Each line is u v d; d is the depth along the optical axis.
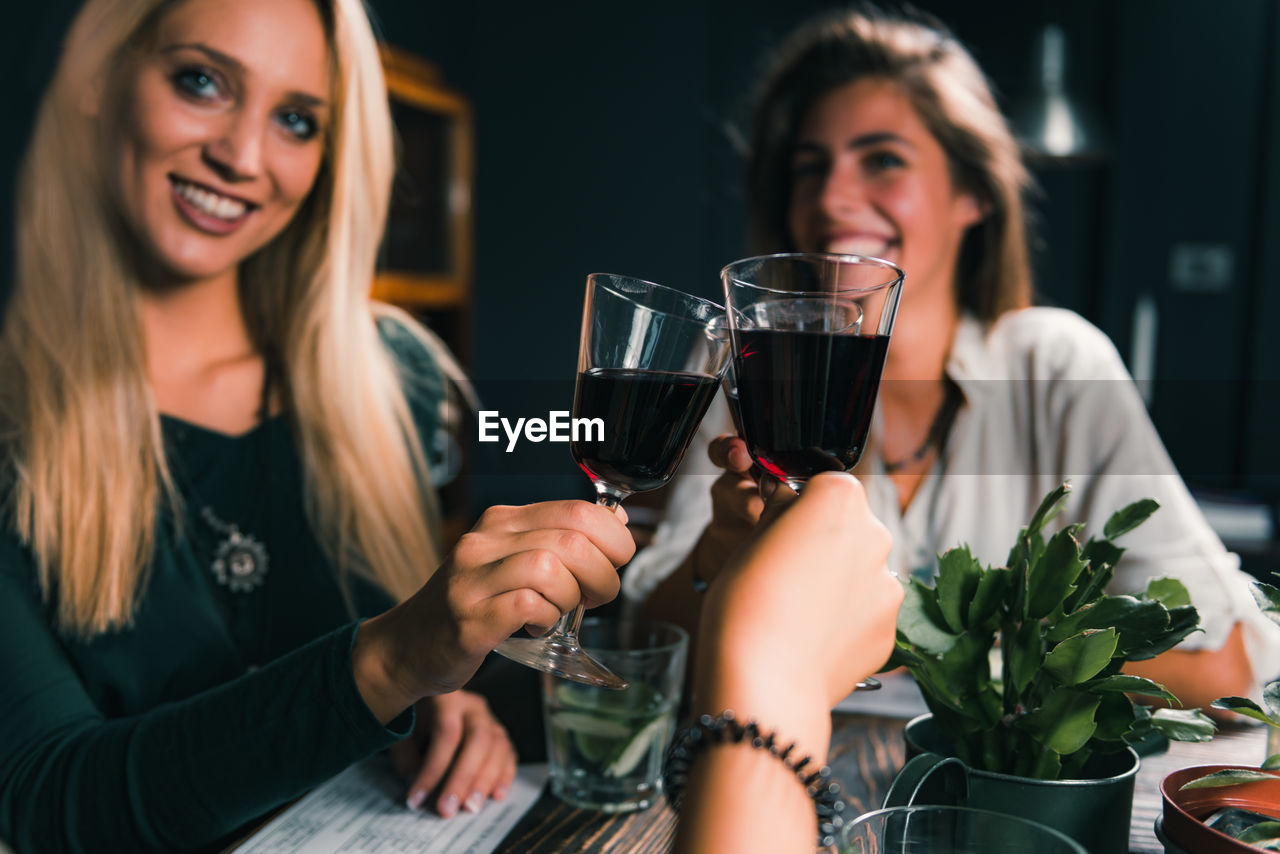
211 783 0.61
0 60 1.83
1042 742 0.51
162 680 0.83
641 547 1.09
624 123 2.94
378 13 2.57
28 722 0.70
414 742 0.71
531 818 0.63
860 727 0.72
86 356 0.83
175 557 0.85
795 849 0.43
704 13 2.85
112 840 0.63
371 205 0.93
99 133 0.84
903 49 1.11
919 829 0.45
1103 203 2.75
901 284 0.52
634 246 2.95
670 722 0.65
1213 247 2.69
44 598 0.80
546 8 2.97
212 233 0.85
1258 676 0.76
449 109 2.44
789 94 1.16
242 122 0.83
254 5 0.82
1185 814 0.48
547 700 0.65
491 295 3.06
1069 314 1.14
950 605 0.53
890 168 1.09
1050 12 2.74
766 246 1.22
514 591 0.54
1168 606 0.55
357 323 0.94
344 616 0.90
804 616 0.46
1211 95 2.66
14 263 1.87
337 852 0.59
